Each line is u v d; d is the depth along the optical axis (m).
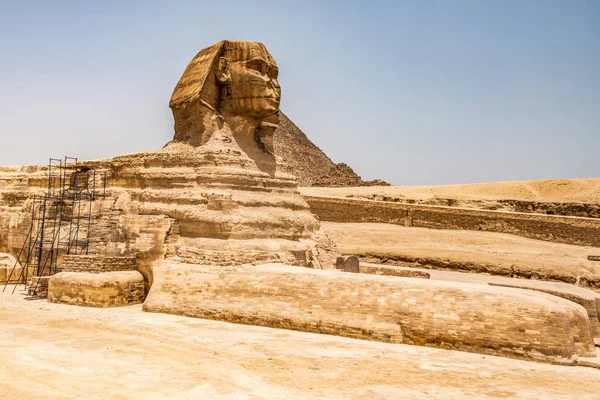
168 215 25.86
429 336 18.28
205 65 27.58
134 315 22.47
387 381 14.98
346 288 20.11
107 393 13.74
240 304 21.48
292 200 29.16
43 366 15.84
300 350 17.56
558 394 14.23
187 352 17.27
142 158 28.86
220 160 25.98
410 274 27.91
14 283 32.88
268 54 28.25
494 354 17.44
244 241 24.23
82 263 25.70
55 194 33.97
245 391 14.12
